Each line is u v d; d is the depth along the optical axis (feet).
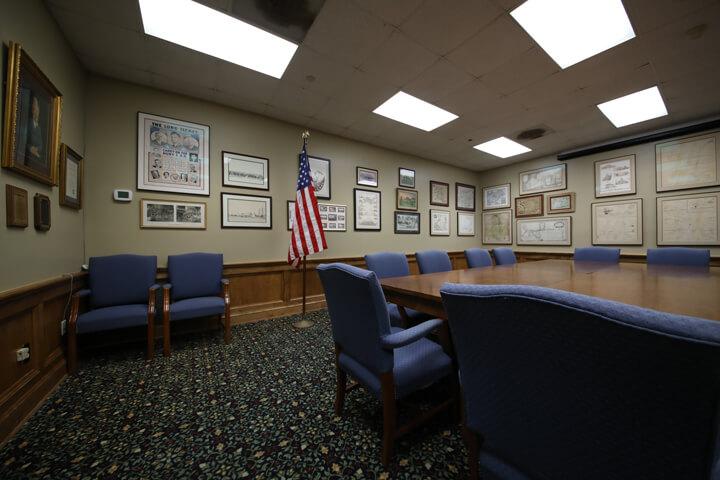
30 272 5.16
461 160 17.08
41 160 5.44
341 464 3.70
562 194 15.65
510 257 11.23
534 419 1.84
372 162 14.23
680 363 1.20
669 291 4.45
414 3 5.93
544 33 6.81
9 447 4.02
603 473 1.59
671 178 12.25
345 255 13.16
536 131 12.72
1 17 4.44
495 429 2.10
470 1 5.88
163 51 7.28
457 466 3.66
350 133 12.79
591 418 1.58
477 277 6.53
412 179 15.94
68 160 6.79
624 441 1.49
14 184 4.72
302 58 7.61
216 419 4.66
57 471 3.60
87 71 8.00
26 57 4.82
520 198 17.53
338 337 4.37
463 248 18.60
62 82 6.57
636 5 5.96
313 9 6.06
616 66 8.01
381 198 14.53
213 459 3.81
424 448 3.98
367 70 8.16
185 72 8.15
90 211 7.90
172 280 8.34
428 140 13.73
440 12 6.15
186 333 9.04
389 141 13.83
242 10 6.07
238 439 4.19
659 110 10.72
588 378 1.53
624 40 6.98
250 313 10.34
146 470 3.63
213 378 6.06
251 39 6.95
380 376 3.48
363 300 3.42
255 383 5.84
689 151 11.80
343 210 13.14
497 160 17.16
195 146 9.51
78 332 6.25
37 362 5.26
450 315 2.16
